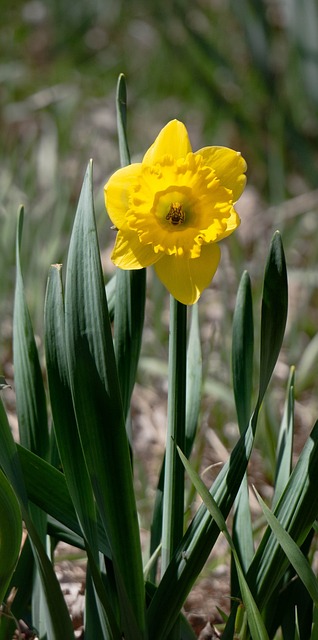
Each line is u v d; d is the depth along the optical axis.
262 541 0.95
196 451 1.48
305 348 1.86
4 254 1.87
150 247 0.89
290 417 1.01
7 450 0.90
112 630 0.94
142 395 1.68
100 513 0.91
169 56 3.07
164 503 0.95
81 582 1.20
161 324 1.81
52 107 2.75
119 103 0.93
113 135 2.68
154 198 0.88
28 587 0.99
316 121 2.64
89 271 0.88
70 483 0.92
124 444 0.90
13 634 0.99
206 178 0.88
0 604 0.95
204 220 0.88
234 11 2.68
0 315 1.78
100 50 3.39
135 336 0.96
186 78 3.03
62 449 0.92
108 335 0.88
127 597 0.91
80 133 2.68
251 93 2.86
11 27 3.51
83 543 0.98
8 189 2.11
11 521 0.90
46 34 3.49
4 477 0.87
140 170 0.88
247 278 0.96
